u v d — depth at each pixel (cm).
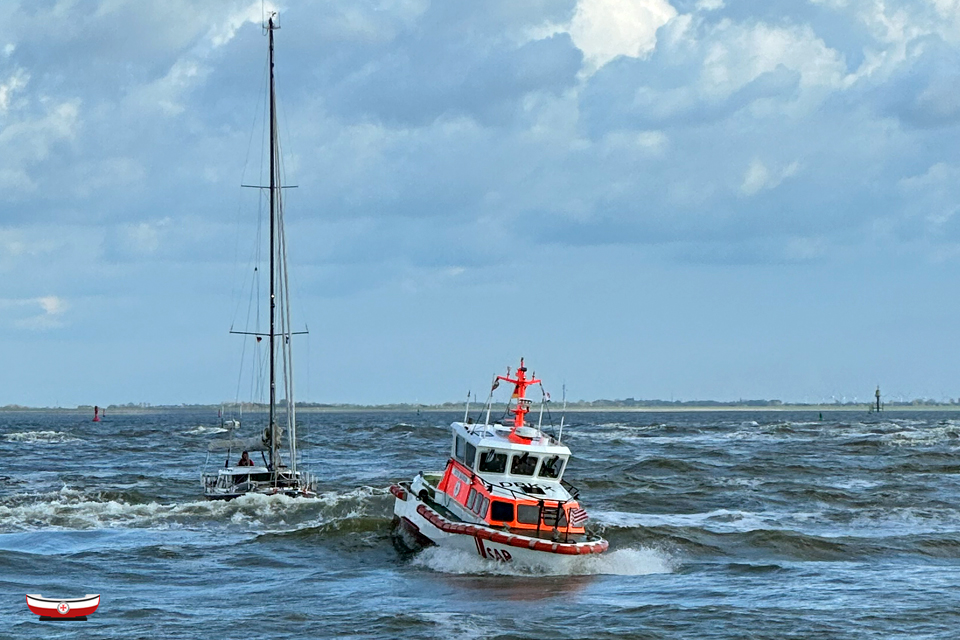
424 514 7719
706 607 6362
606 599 6556
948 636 5806
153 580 7112
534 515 7181
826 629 5922
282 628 5834
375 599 6506
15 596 6581
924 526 9700
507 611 6209
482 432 7794
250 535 8950
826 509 10769
